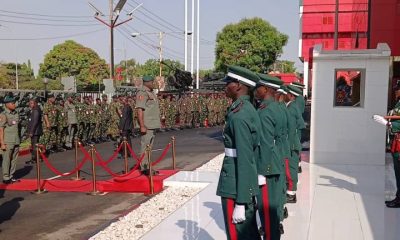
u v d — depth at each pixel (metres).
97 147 15.90
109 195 8.34
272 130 4.42
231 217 3.72
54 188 8.87
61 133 15.11
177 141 17.36
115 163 12.27
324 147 10.96
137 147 15.73
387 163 10.93
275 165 4.50
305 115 14.74
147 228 5.95
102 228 6.01
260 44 43.81
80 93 19.50
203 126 24.84
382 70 10.50
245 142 3.55
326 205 6.92
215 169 10.41
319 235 5.50
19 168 11.66
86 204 7.70
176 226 5.89
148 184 8.45
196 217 6.31
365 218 6.21
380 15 15.91
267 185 4.51
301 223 5.98
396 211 6.58
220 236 5.44
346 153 10.84
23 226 6.45
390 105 13.41
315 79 10.91
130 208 7.21
